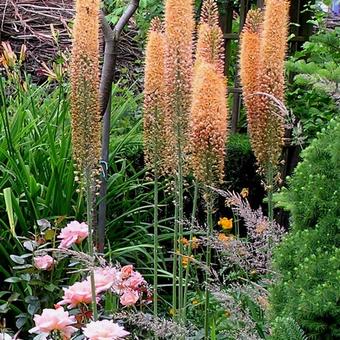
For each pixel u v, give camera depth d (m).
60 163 3.82
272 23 2.49
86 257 2.25
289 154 4.62
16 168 3.64
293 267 1.90
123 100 5.25
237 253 2.40
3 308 2.99
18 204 3.53
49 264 2.98
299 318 1.73
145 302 2.77
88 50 2.25
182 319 2.53
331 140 1.96
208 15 2.51
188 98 2.37
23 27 7.30
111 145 4.48
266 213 4.85
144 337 2.64
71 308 2.69
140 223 4.13
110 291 2.70
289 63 3.41
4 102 3.84
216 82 2.33
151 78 2.46
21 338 3.19
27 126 4.10
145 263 3.93
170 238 4.15
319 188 1.90
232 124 5.22
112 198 4.06
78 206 3.69
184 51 2.35
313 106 4.48
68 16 7.51
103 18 3.23
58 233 3.60
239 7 5.30
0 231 3.65
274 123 2.55
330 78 3.05
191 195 4.39
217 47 2.50
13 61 4.89
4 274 3.52
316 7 4.85
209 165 2.38
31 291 3.08
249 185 4.81
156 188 2.59
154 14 5.85
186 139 2.40
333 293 1.68
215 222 4.59
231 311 2.24
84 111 2.28
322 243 1.85
